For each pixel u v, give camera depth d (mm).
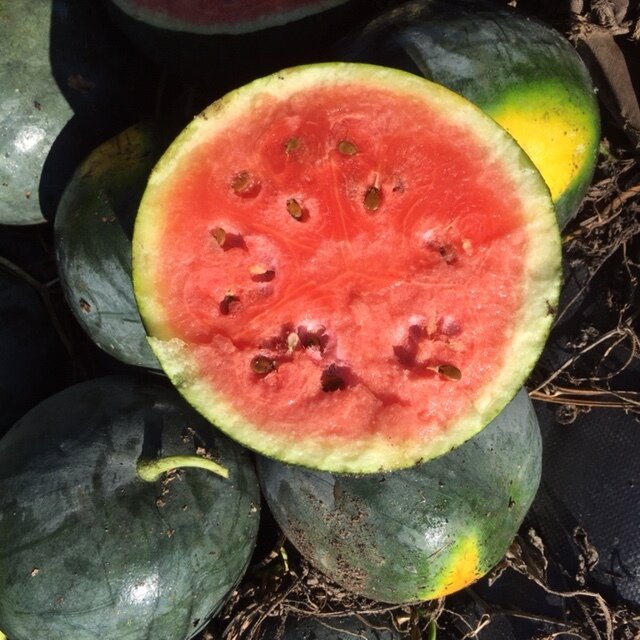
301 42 464
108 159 448
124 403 443
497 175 368
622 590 514
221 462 443
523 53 426
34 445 429
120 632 415
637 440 523
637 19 490
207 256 375
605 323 532
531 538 521
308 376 379
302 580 502
